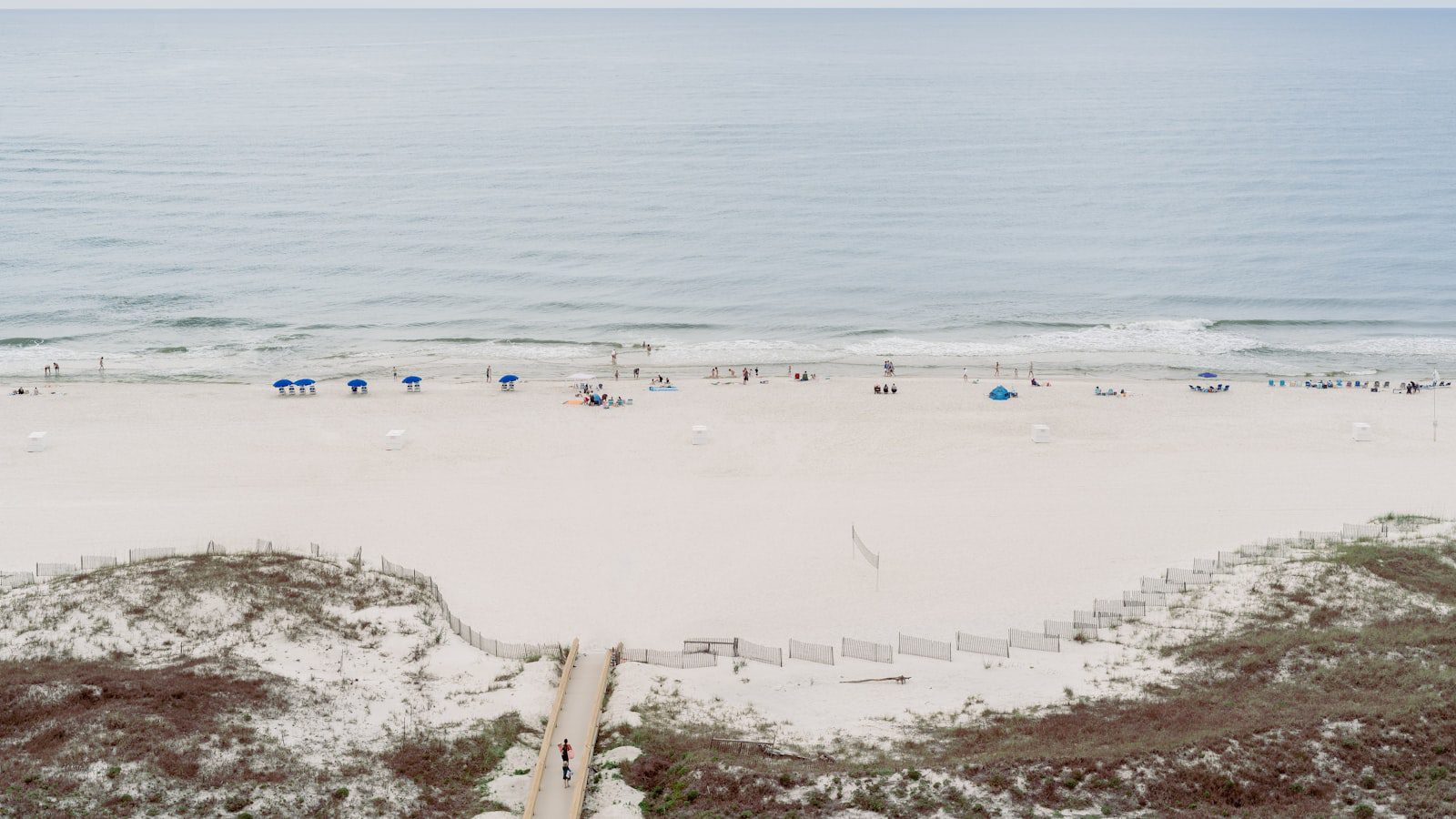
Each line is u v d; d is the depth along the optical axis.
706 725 38.59
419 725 37.44
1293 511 59.19
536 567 53.50
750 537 57.16
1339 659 39.75
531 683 41.22
